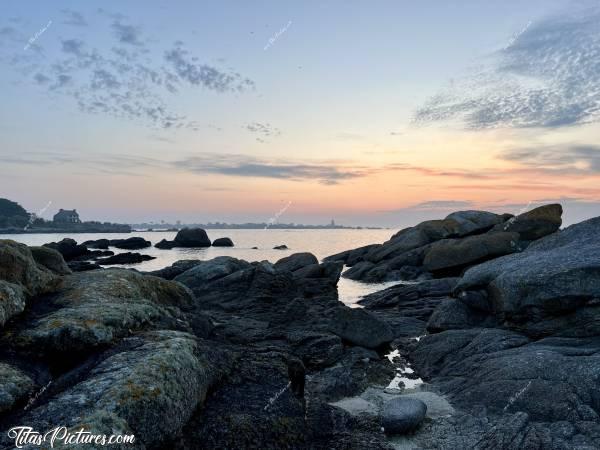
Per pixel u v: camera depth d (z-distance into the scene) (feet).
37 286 41.91
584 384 44.62
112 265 244.83
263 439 33.71
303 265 164.86
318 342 66.80
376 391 55.98
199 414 33.19
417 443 40.93
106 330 35.09
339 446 39.88
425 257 167.32
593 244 76.38
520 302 68.03
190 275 114.42
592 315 61.67
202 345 39.11
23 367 30.96
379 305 113.60
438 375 60.85
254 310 94.89
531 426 40.01
